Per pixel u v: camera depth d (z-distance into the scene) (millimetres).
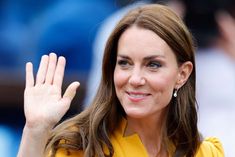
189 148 9836
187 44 9422
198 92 15414
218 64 15477
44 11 16906
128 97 9156
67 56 16250
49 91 9250
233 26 15609
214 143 10242
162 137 9758
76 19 16250
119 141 9516
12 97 16516
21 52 16719
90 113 9539
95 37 15945
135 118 9484
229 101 15375
